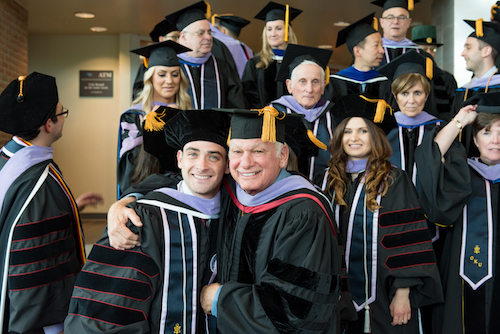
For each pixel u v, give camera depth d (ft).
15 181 7.20
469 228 8.55
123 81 31.63
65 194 7.72
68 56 32.24
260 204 5.95
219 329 5.49
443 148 8.56
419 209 8.04
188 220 5.99
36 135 7.53
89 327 5.27
